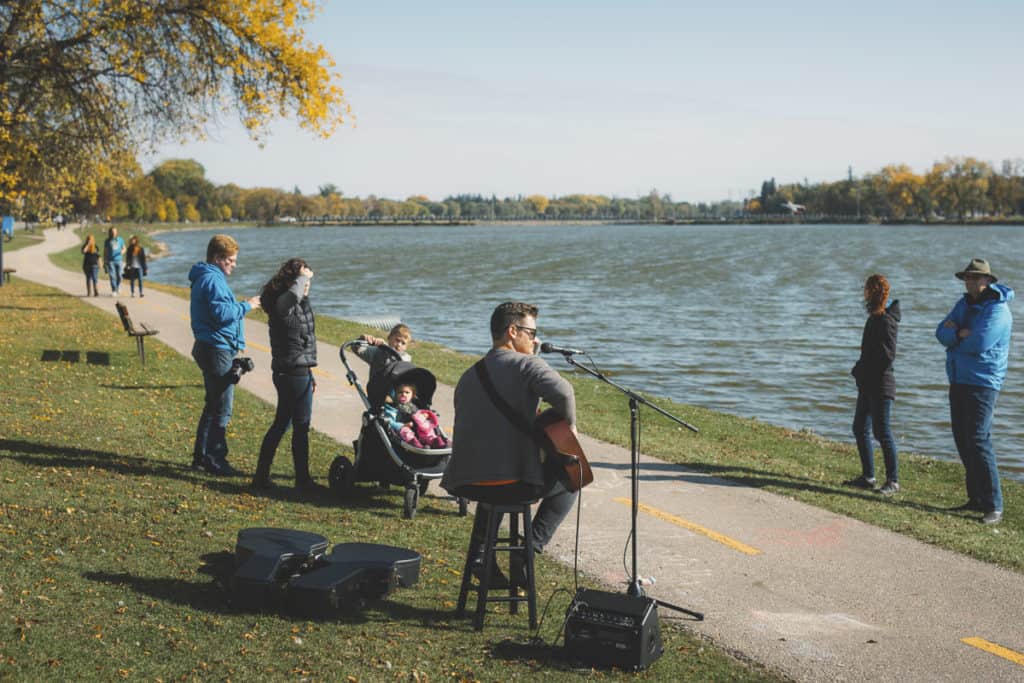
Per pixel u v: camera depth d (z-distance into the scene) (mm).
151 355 17453
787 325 36375
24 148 19609
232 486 8789
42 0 18234
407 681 4977
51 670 4766
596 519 8531
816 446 12578
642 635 5258
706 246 126500
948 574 7254
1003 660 5730
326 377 15977
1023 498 10008
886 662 5668
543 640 5609
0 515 7160
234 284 55438
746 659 5652
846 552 7742
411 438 8398
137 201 193375
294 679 4906
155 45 19781
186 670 4914
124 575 6180
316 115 20719
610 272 69125
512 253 104688
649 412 14562
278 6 20531
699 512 8805
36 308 24953
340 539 7348
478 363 5582
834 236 171125
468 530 7977
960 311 9195
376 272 69125
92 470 8875
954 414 9258
